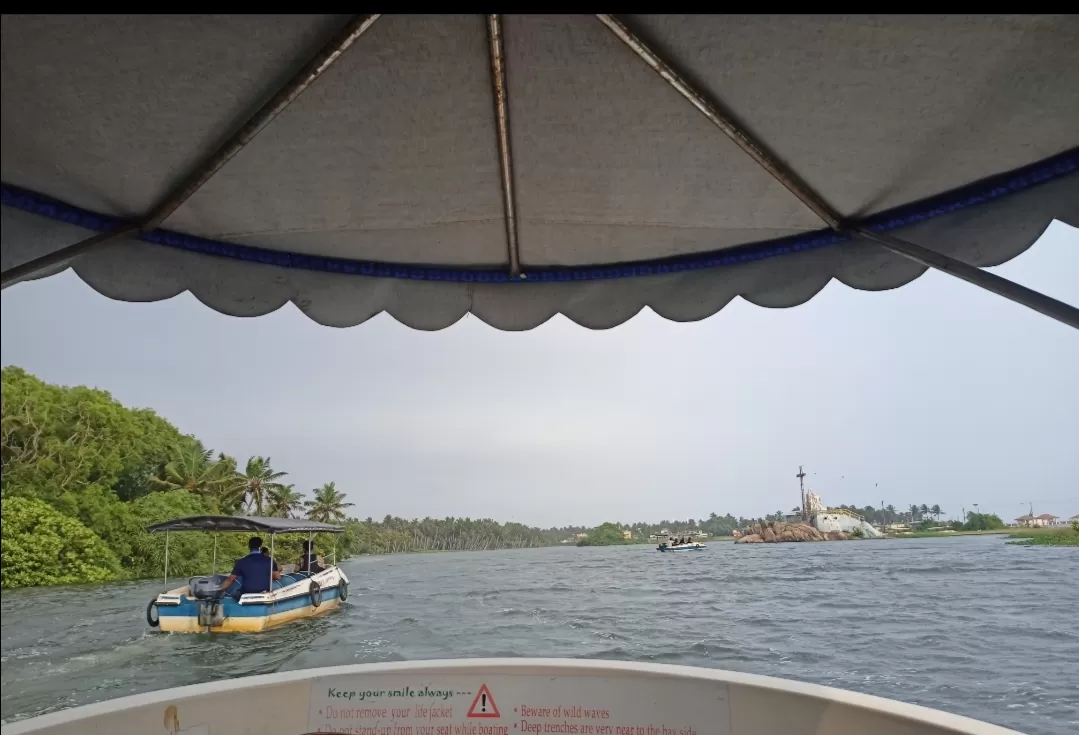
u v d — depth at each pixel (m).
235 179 1.96
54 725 1.71
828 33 1.47
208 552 41.81
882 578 37.91
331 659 16.17
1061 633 17.25
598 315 2.63
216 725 1.94
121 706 1.83
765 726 1.89
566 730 2.04
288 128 1.74
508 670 2.12
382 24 1.44
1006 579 32.53
